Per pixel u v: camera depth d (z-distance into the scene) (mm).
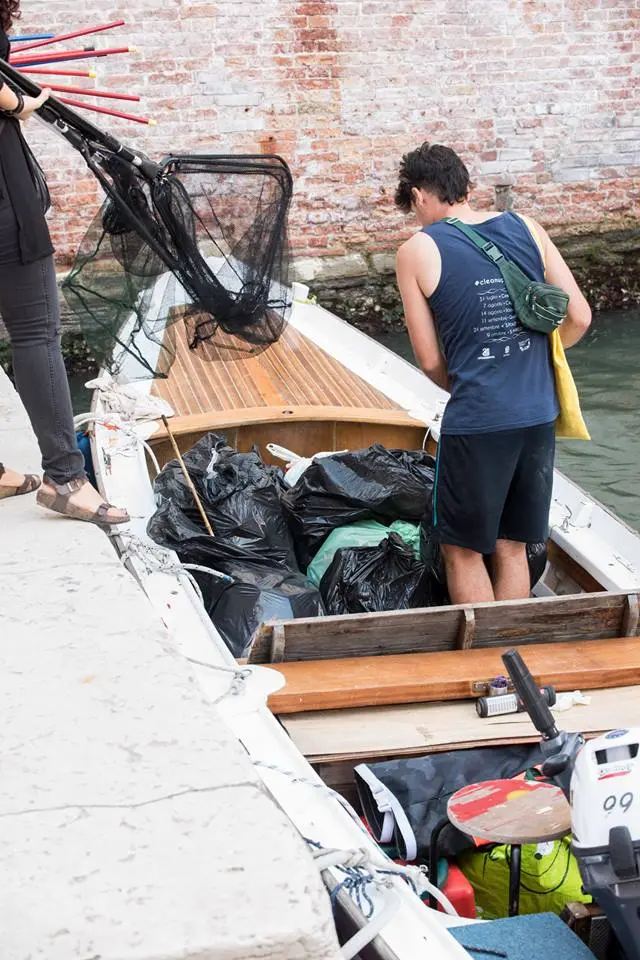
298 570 4039
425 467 4242
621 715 2902
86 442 4934
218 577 3697
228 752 1841
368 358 5840
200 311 3246
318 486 4121
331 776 2775
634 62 9609
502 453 3320
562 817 2334
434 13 9109
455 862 2705
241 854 1599
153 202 2957
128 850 1605
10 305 2646
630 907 1956
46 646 2178
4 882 1541
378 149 9398
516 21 9281
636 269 10141
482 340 3264
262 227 3160
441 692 2922
